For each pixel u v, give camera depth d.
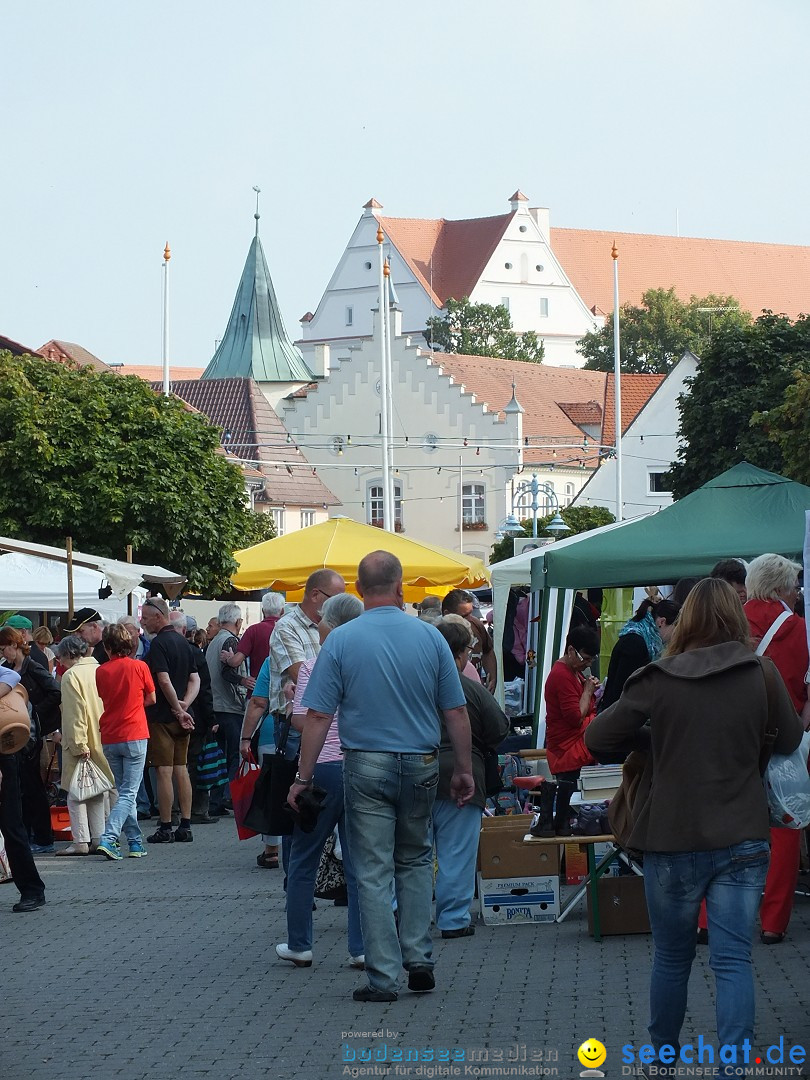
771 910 9.41
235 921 11.30
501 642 22.28
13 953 10.16
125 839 16.22
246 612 49.75
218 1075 6.99
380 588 8.57
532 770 13.00
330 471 91.19
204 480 40.56
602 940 9.93
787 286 146.38
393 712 8.38
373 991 8.34
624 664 11.11
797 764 6.48
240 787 11.71
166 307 52.88
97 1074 7.09
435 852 10.70
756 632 9.55
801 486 13.56
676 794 6.09
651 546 12.85
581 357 136.00
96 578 21.92
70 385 40.00
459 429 88.25
